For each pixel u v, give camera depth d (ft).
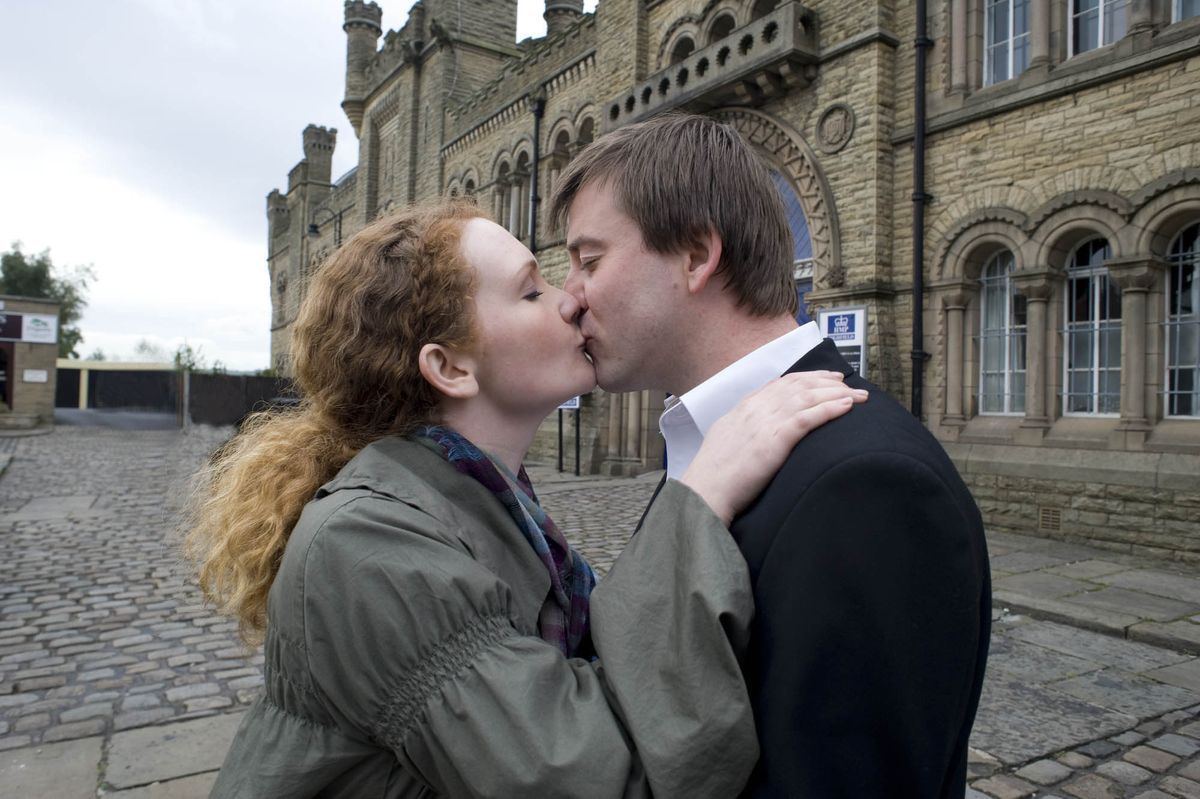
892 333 34.32
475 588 3.21
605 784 2.85
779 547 2.94
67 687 14.58
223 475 4.28
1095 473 27.40
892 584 2.78
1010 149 30.42
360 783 3.42
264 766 3.34
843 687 2.77
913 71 33.71
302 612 3.23
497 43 80.43
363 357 3.90
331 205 120.47
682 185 3.88
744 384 3.88
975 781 11.19
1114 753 12.10
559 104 58.59
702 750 2.79
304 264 137.80
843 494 2.88
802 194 37.63
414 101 83.51
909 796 2.77
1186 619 18.40
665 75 43.78
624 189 3.99
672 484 3.33
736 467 3.24
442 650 3.10
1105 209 27.58
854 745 2.76
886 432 3.09
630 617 3.10
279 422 4.33
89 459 59.57
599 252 4.08
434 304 3.84
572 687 3.14
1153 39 26.40
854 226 35.14
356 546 3.21
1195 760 11.88
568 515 33.73
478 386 4.00
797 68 36.68
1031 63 29.86
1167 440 26.12
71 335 185.68
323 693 3.24
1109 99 27.50
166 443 75.56
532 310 4.01
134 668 15.58
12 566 24.29
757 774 2.88
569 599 4.14
